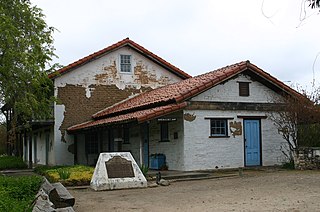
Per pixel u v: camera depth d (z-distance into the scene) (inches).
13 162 1093.1
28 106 699.4
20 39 665.6
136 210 383.2
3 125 1759.4
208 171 709.3
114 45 973.8
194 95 712.4
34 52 684.7
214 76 755.4
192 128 716.0
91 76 960.9
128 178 550.0
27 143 1239.5
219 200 419.8
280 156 792.3
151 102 760.3
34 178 427.5
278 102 797.9
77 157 938.1
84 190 542.3
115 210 387.2
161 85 1028.5
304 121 725.9
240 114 764.0
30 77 685.9
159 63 1026.7
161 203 417.7
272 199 410.6
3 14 653.3
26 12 693.9
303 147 725.3
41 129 1062.4
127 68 999.0
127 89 992.9
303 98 733.9
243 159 757.3
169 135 746.8
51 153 960.9
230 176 640.4
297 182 531.8
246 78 776.9
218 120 746.8
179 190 513.3
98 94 963.3
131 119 661.9
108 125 741.3
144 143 822.5
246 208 368.2
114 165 556.4
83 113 947.3
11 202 305.9
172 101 706.8
